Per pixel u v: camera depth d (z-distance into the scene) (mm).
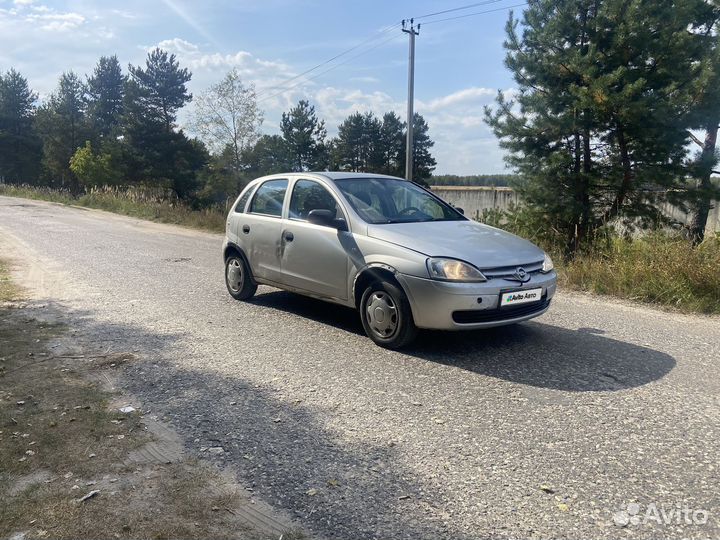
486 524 2641
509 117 12406
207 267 10391
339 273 5773
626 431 3605
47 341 5562
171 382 4492
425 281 4922
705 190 11109
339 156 68500
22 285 8422
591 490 2930
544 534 2566
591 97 10703
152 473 3078
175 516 2689
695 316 6824
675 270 7766
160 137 51906
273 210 6840
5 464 3137
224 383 4473
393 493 2902
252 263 7074
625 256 8875
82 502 2791
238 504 2797
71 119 60406
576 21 11484
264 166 40062
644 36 10594
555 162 11672
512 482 3008
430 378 4570
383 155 66250
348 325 6285
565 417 3820
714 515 2709
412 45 28406
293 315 6738
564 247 11164
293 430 3633
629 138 11281
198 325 6262
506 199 15617
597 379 4543
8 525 2605
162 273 9695
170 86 52875
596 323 6367
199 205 43312
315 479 3035
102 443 3418
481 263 4934
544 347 5398
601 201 12086
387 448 3387
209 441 3471
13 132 69625
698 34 11523
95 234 16203
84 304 7250
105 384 4430
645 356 5141
